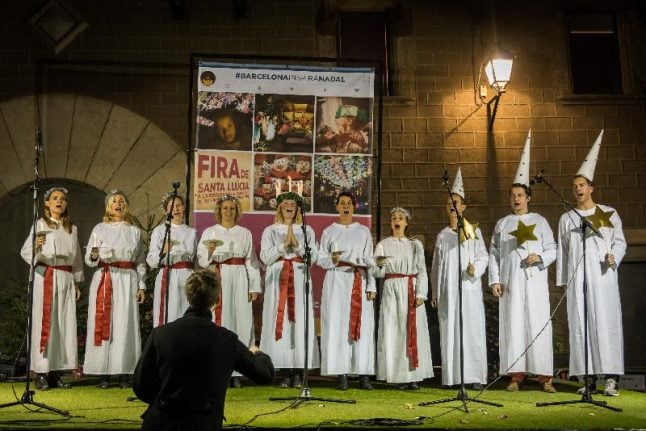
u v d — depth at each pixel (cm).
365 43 915
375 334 771
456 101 891
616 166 889
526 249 708
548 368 687
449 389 701
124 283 693
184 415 348
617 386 687
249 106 786
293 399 598
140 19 882
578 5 914
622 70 909
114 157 861
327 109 794
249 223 777
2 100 858
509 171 884
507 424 505
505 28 904
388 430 483
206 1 891
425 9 903
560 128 894
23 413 529
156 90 873
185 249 699
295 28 893
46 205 691
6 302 802
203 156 776
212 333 364
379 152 793
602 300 687
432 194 876
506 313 708
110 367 678
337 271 706
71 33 873
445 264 720
